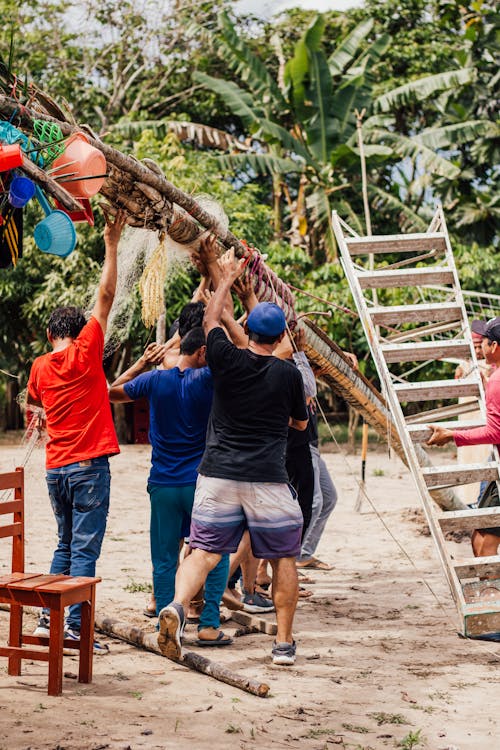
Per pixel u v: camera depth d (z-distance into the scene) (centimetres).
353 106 2105
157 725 386
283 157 2355
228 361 480
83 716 391
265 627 570
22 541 466
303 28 2622
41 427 543
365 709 424
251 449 481
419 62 2538
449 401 2042
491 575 562
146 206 504
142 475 1434
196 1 2400
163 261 524
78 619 500
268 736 381
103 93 2402
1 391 2458
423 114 2761
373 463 1727
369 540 917
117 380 576
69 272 1795
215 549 477
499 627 536
